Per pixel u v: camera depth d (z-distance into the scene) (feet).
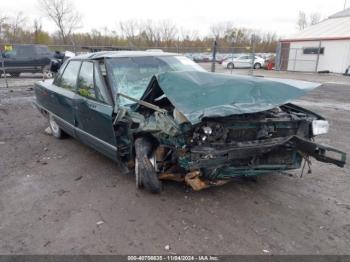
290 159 11.07
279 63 91.66
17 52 53.98
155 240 9.11
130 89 13.10
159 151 11.36
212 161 9.81
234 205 11.00
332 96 39.22
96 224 9.96
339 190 12.26
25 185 12.91
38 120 24.80
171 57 16.06
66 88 16.51
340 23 90.27
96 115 12.80
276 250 8.63
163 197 11.58
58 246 8.94
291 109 12.40
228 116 9.96
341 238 9.18
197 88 10.48
